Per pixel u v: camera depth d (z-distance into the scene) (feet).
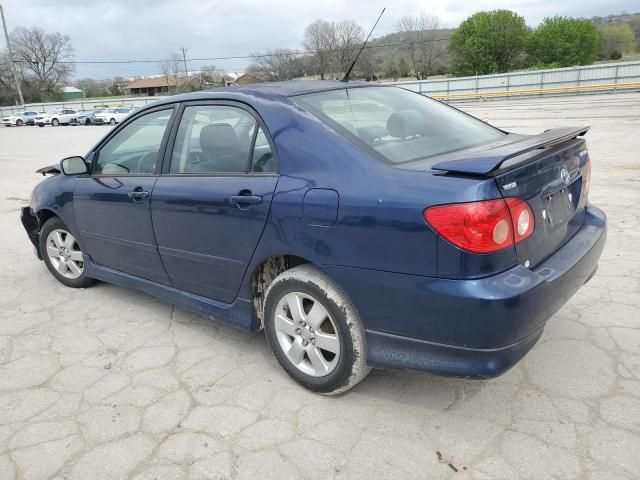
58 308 13.89
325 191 8.45
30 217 15.92
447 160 8.62
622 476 7.40
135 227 11.97
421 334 7.89
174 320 12.91
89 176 13.35
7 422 9.27
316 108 9.54
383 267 7.91
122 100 189.57
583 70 122.93
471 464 7.77
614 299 12.59
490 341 7.38
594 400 9.04
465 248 7.22
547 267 8.25
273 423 8.87
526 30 206.90
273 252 9.25
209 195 10.08
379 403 9.27
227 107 10.43
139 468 8.04
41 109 187.52
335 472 7.76
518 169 7.76
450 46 211.41
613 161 30.04
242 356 11.09
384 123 9.73
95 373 10.69
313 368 9.45
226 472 7.87
